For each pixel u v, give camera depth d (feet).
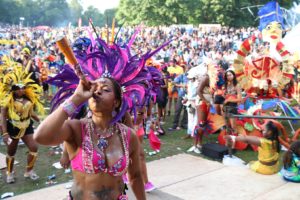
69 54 6.83
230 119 25.25
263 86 27.07
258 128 25.35
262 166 19.24
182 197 16.42
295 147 17.97
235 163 21.71
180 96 31.07
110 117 7.72
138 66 9.20
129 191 16.28
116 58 8.98
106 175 7.61
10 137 18.28
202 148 24.06
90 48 9.98
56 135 6.89
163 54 56.13
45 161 22.44
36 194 16.67
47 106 37.27
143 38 82.58
